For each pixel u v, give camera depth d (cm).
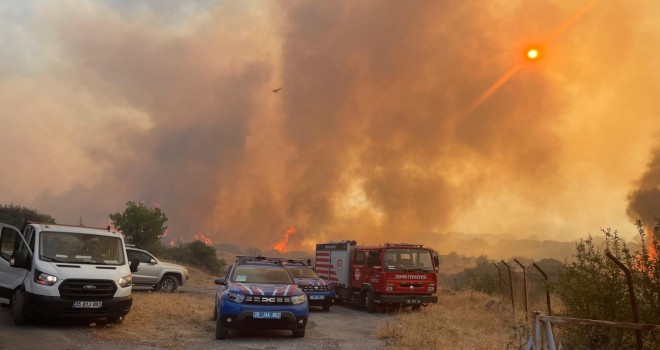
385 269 1641
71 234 1115
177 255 4059
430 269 1703
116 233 1189
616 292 804
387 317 1538
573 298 869
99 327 1058
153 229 3581
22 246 1112
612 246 845
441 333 1144
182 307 1425
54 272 998
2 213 3119
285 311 1017
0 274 1148
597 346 810
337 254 1998
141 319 1196
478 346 1004
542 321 645
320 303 1672
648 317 760
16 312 1008
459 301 1917
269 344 984
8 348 809
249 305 1004
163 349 891
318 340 1059
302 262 1855
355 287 1820
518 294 1734
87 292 1011
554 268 1059
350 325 1345
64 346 855
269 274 1168
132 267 1141
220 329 1005
